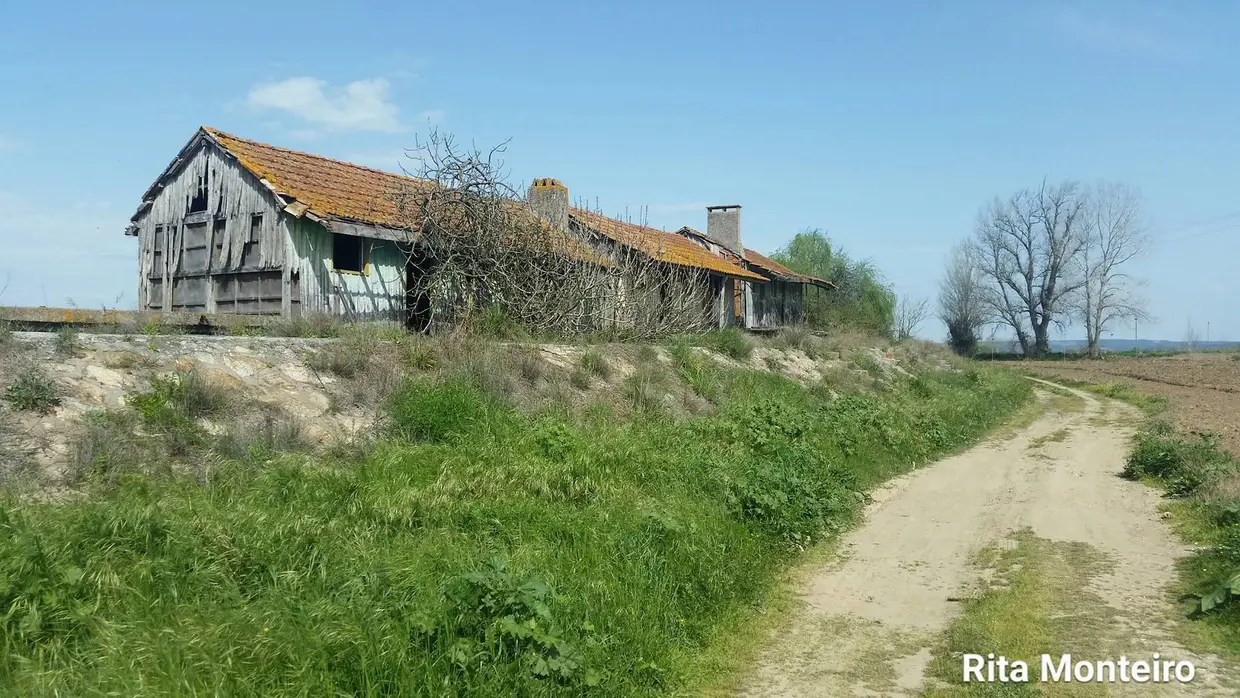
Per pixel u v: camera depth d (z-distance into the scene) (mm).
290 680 4762
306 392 10070
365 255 16797
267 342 10703
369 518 7305
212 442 8211
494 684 5145
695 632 6961
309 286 15773
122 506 6121
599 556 7352
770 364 20844
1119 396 30500
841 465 13445
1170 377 38875
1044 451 17703
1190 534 10031
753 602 7836
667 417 13594
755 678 6234
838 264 47375
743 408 14984
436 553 6605
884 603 7910
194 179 17375
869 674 6227
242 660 4762
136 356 9109
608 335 18203
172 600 5258
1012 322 69062
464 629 5543
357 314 16578
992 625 7059
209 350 9922
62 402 7906
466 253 16344
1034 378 41875
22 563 5023
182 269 17406
